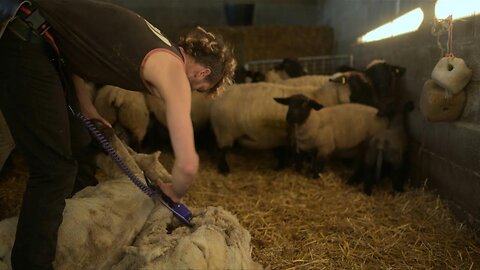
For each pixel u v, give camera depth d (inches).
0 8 68.7
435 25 144.3
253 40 346.6
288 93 199.9
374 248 123.6
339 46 345.7
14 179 176.1
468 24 135.0
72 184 79.4
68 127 76.9
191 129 63.6
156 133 224.8
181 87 65.2
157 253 71.1
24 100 71.2
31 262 73.8
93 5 71.9
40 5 69.7
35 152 74.5
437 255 119.6
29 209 73.9
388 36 218.2
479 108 130.3
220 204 160.4
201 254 69.8
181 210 81.4
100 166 101.5
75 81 89.4
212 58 73.7
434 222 141.3
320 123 183.3
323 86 220.2
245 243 80.2
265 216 148.6
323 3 414.0
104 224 82.8
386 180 186.4
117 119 195.6
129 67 67.6
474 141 129.7
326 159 188.7
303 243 127.4
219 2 435.5
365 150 182.7
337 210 154.5
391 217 146.7
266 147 202.1
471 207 133.1
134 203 88.8
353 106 189.9
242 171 203.6
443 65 136.3
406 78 192.4
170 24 430.6
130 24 70.1
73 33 69.9
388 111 176.4
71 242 79.2
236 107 193.3
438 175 156.8
